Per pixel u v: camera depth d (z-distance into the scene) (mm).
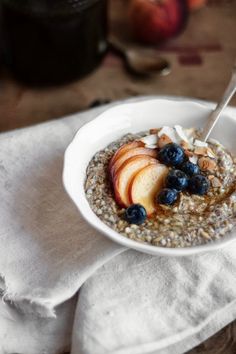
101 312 333
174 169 374
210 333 344
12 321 343
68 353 342
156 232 343
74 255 350
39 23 498
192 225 347
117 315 332
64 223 370
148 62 592
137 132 410
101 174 375
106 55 600
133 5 596
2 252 358
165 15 589
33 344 340
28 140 418
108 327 326
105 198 360
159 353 337
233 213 356
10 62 554
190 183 365
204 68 593
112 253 343
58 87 568
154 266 356
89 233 358
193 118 414
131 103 406
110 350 317
